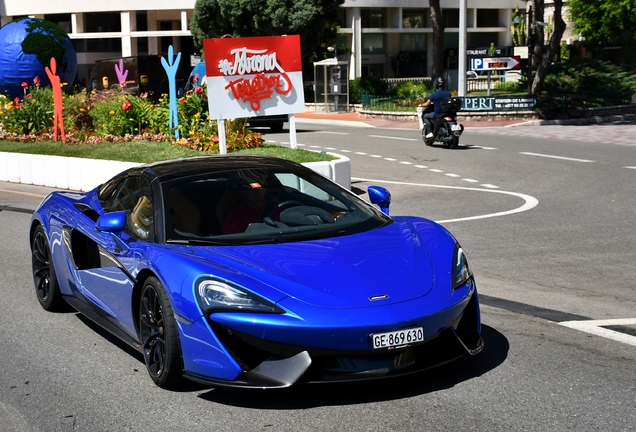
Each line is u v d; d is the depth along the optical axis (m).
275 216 5.13
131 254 4.98
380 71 51.28
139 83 27.52
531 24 33.22
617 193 12.52
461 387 4.50
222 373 4.19
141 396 4.57
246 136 15.35
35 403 4.54
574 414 4.08
